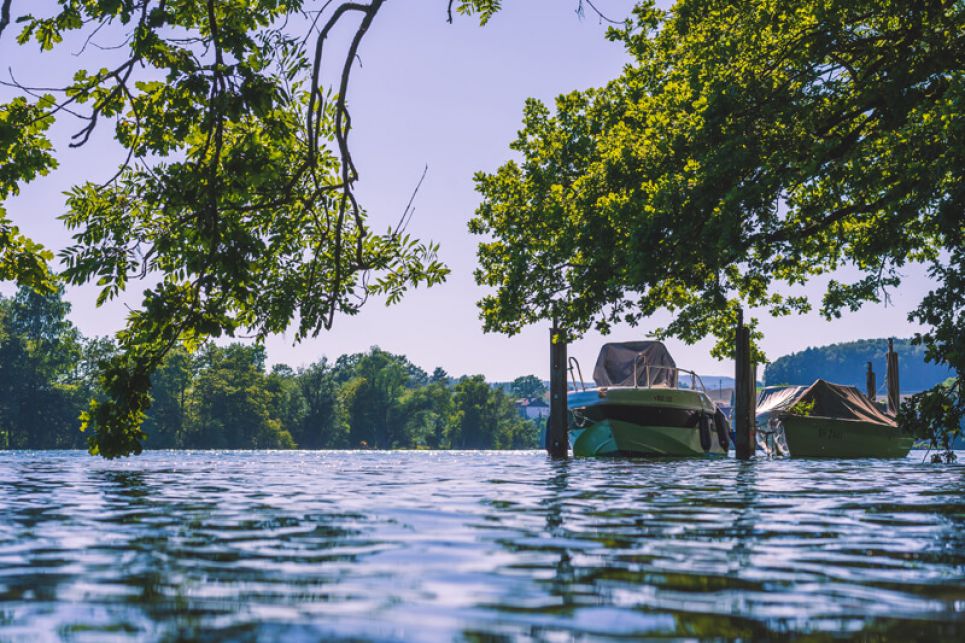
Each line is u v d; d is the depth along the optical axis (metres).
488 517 8.45
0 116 10.24
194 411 125.12
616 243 21.66
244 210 10.66
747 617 3.83
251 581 4.79
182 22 10.36
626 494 11.98
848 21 18.58
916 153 17.06
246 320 12.18
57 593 4.45
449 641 3.40
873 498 11.32
